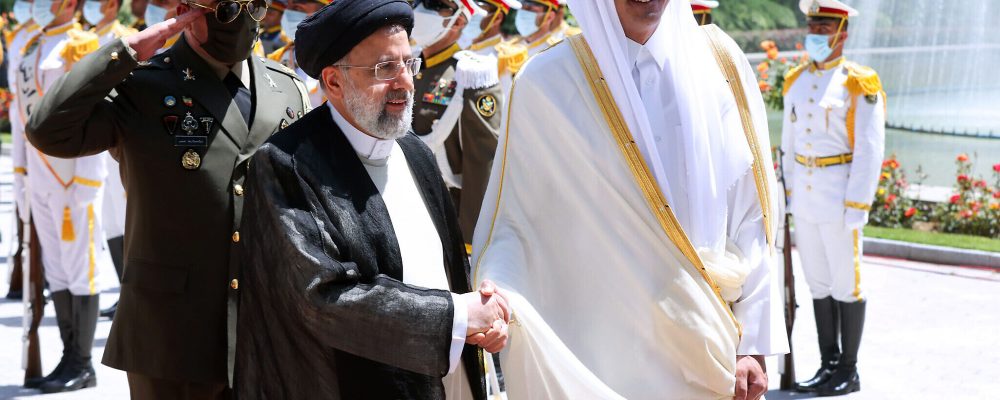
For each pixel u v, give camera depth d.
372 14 5.89
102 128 7.18
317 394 5.88
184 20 7.09
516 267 6.86
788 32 31.08
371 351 5.70
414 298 5.70
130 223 7.41
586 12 6.82
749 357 7.10
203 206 7.23
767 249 7.15
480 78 12.19
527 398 6.77
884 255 22.06
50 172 12.20
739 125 7.05
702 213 6.90
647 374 6.80
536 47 17.12
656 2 6.73
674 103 6.95
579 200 6.84
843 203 12.81
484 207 7.14
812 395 12.88
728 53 7.15
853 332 12.94
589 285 6.86
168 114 7.23
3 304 16.59
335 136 6.13
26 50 13.05
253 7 7.21
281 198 5.85
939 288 18.97
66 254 12.40
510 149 7.04
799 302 18.12
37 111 6.98
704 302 6.74
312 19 6.02
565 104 6.85
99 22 14.21
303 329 5.87
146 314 7.29
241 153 7.34
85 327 12.57
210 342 7.27
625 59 6.85
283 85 7.81
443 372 5.70
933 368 13.97
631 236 6.77
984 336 15.62
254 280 5.98
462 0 12.03
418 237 6.29
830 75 13.02
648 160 6.84
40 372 12.53
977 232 23.31
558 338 6.64
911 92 26.25
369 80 5.96
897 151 26.50
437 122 12.20
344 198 5.95
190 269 7.25
